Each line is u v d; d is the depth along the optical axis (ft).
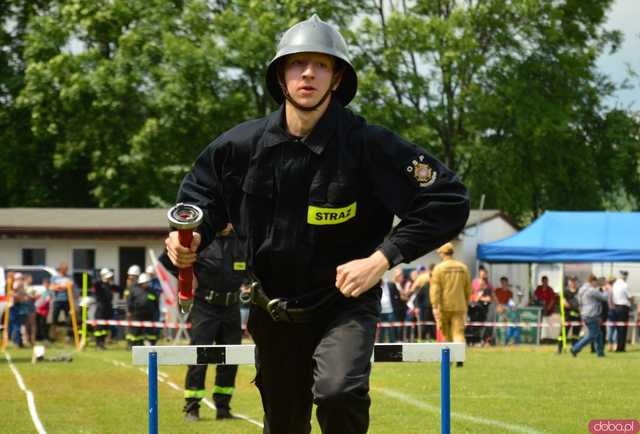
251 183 23.16
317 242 23.09
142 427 50.83
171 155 212.64
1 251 169.89
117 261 171.01
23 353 113.29
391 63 213.25
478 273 161.38
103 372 84.53
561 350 123.54
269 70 23.41
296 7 209.36
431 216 22.45
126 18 217.56
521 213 234.99
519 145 221.25
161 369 87.56
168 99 203.72
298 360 24.29
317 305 23.41
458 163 227.81
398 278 145.69
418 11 227.20
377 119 209.15
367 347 22.52
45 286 135.33
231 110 205.36
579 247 154.71
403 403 61.93
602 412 57.52
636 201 248.93
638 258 151.64
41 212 183.42
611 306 133.69
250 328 24.57
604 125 238.07
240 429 49.83
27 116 234.38
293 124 22.98
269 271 23.61
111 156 216.95
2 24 241.96
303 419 25.43
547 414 56.44
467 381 78.13
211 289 52.11
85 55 214.07
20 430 49.55
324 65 22.67
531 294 169.37
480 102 212.64
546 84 225.76
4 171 236.63
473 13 215.92
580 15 233.35
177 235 22.03
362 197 23.13
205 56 204.54
